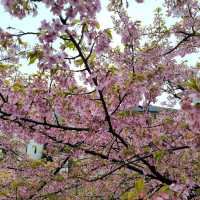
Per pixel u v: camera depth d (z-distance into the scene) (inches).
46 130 215.9
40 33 136.3
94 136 218.1
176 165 212.5
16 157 304.7
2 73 204.1
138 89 191.9
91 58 178.7
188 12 238.7
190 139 156.6
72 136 221.1
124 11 241.9
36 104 200.4
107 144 223.3
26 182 250.1
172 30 258.5
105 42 157.8
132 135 215.9
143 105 220.7
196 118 99.6
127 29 246.5
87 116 209.8
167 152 176.9
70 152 239.0
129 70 245.3
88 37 154.1
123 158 201.3
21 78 207.5
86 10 125.3
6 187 263.3
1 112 190.2
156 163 194.1
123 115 207.0
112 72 183.8
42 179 251.6
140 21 246.7
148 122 221.5
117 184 284.4
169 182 194.4
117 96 199.2
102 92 187.5
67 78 193.3
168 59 271.4
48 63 153.2
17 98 193.8
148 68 247.3
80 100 205.5
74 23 138.3
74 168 244.8
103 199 287.3
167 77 250.1
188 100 105.7
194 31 231.6
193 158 219.1
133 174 265.7
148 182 219.6
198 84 107.7
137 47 253.9
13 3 122.3
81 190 285.4
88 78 185.2
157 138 194.7
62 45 156.0
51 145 244.4
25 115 195.0
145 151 193.9
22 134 213.9
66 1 124.1
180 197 103.7
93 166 243.3
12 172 276.2
